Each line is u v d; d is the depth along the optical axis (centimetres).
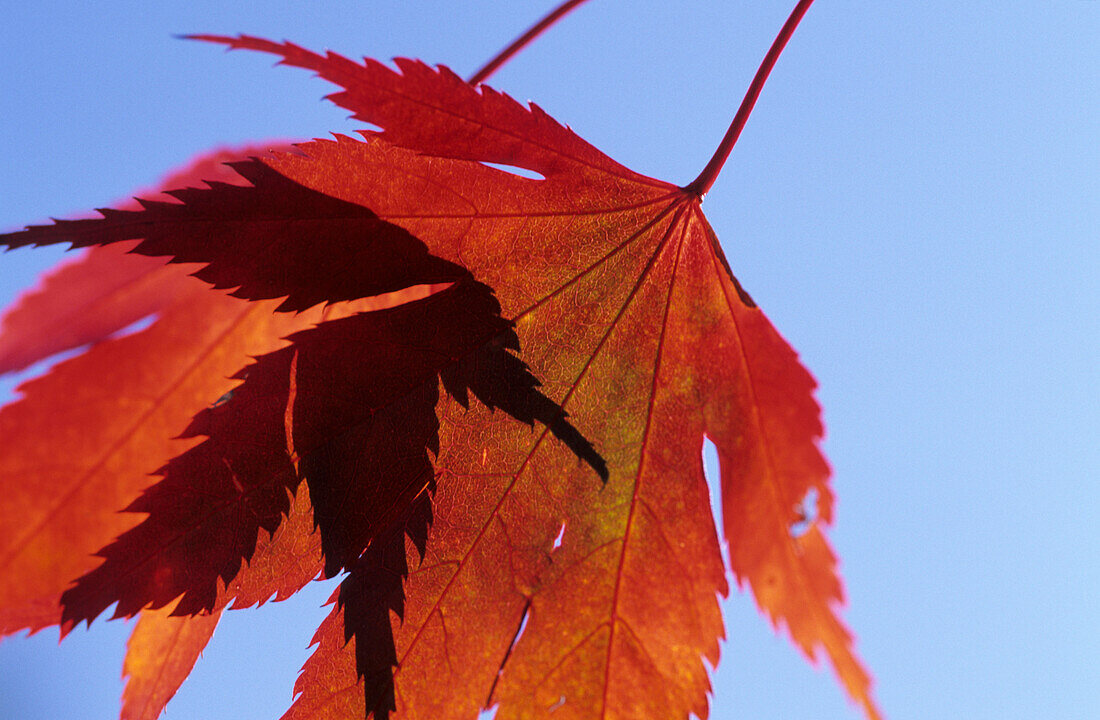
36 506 31
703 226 32
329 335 31
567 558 32
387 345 31
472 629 32
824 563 31
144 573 30
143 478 31
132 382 31
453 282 31
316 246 31
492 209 31
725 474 32
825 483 31
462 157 31
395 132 31
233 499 31
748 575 31
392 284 31
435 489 32
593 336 32
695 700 31
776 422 31
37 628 31
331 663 31
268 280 31
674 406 32
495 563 32
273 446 31
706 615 32
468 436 32
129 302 32
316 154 31
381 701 31
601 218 32
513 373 32
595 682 32
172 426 31
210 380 32
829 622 30
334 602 31
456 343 32
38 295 32
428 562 31
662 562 32
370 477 31
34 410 31
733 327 32
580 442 32
